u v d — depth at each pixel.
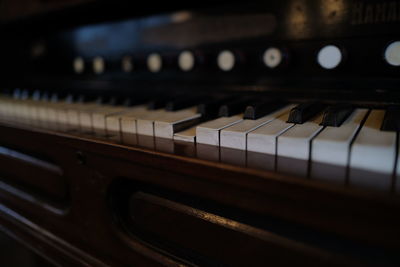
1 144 0.45
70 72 0.64
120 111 0.36
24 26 0.62
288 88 0.38
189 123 0.29
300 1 0.35
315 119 0.27
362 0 0.32
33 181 0.42
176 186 0.24
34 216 0.42
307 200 0.18
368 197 0.16
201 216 0.26
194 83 0.46
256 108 0.28
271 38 0.38
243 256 0.25
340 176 0.18
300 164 0.20
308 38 0.36
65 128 0.35
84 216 0.35
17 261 0.60
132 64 0.52
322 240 0.21
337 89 0.34
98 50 0.58
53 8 0.49
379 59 0.31
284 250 0.22
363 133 0.22
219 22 0.42
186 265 0.28
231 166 0.20
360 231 0.17
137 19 0.51
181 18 0.46
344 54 0.33
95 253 0.35
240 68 0.41
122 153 0.27
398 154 0.17
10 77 0.75
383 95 0.31
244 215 0.24
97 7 0.45
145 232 0.32
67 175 0.35
